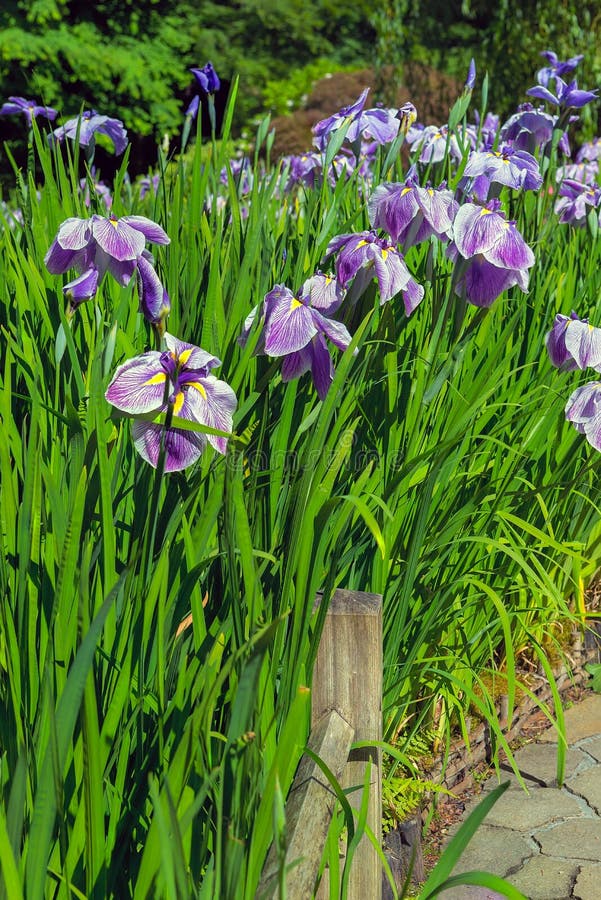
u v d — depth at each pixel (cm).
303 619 231
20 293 283
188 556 232
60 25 1564
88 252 251
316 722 245
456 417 285
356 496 227
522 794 314
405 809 288
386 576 277
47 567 232
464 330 289
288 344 238
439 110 1234
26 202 323
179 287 294
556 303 340
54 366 269
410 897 282
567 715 344
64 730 202
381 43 1259
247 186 404
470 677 307
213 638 234
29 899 203
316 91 1502
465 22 1227
